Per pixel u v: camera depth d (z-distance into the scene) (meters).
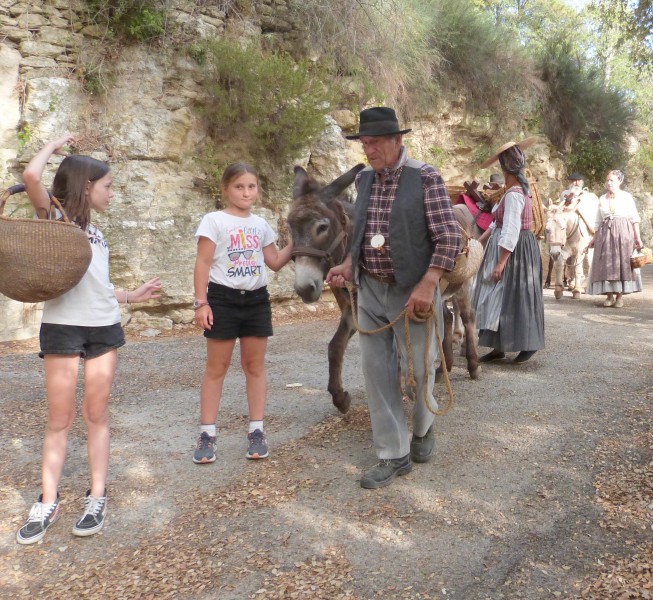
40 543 3.14
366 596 2.64
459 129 14.88
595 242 10.16
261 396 4.13
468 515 3.29
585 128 18.30
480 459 3.98
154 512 3.44
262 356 4.09
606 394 5.27
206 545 3.08
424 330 3.60
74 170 3.11
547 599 2.59
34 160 2.98
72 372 3.19
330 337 8.47
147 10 9.08
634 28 14.64
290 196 10.80
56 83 8.67
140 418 5.04
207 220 3.83
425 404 3.77
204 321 3.76
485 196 6.78
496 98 15.38
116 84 9.21
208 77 9.92
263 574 2.83
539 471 3.79
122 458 4.19
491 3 20.67
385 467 3.68
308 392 5.66
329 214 4.01
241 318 3.93
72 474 3.94
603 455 3.98
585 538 3.03
